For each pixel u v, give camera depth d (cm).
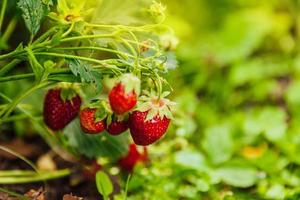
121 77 52
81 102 63
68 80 57
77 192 68
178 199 69
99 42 59
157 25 57
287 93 96
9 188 67
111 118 56
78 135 68
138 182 69
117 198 66
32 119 68
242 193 71
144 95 57
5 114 61
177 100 86
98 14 61
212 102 96
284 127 82
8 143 77
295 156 77
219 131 79
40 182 68
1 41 70
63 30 56
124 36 61
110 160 72
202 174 72
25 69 80
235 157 79
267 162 75
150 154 74
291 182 73
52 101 62
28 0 55
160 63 55
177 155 74
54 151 75
